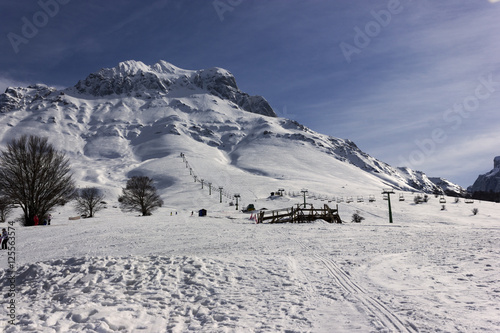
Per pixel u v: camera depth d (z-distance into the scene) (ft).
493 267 32.53
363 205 264.52
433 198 347.15
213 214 200.64
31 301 29.19
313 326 20.40
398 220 194.49
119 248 60.64
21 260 54.19
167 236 74.74
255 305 25.18
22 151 129.39
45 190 135.03
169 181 504.02
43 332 21.03
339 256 42.93
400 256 40.75
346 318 21.35
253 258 40.42
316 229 81.35
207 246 58.95
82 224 111.65
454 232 64.59
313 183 488.85
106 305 26.94
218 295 28.02
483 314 20.83
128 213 262.67
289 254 46.88
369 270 33.99
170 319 23.75
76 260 37.42
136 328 22.12
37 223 123.75
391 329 19.20
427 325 19.45
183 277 32.78
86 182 554.05
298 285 29.60
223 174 544.21
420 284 28.19
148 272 33.99
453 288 26.66
